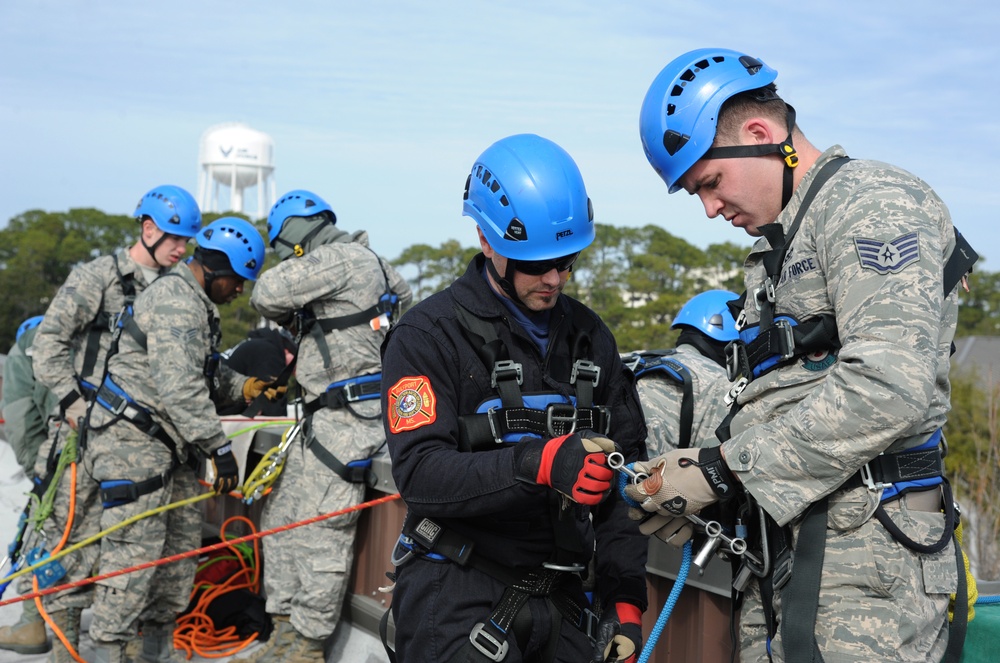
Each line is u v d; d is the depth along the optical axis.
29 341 5.18
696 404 2.74
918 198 1.76
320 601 3.80
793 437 1.73
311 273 3.84
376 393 3.89
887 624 1.75
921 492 1.82
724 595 2.47
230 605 4.47
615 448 1.90
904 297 1.66
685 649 2.64
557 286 2.03
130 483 3.87
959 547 1.90
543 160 2.03
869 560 1.77
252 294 3.92
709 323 3.08
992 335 23.84
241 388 4.53
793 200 1.92
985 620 2.07
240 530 4.99
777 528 1.89
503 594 1.99
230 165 40.66
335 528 3.84
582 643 2.10
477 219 2.06
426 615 2.00
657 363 2.80
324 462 3.83
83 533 4.18
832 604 1.80
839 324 1.75
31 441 5.15
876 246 1.71
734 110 1.93
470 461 1.88
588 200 2.07
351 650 4.04
